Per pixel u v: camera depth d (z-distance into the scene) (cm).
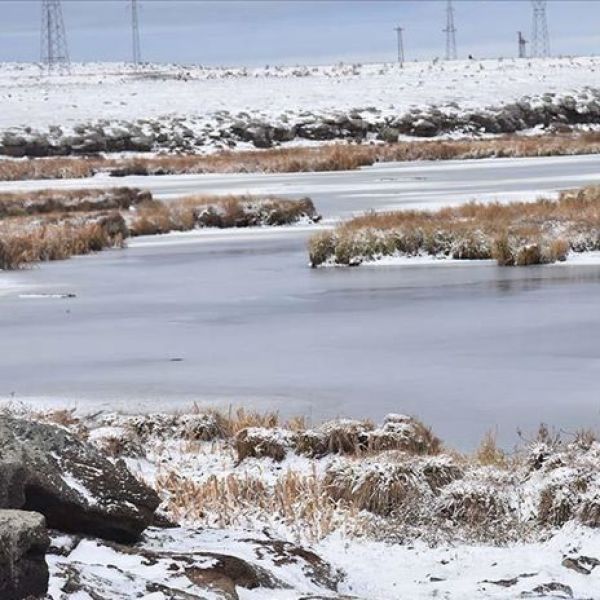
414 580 2102
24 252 9175
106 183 18512
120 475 2028
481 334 5441
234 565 1917
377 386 4406
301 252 9494
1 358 5209
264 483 2756
